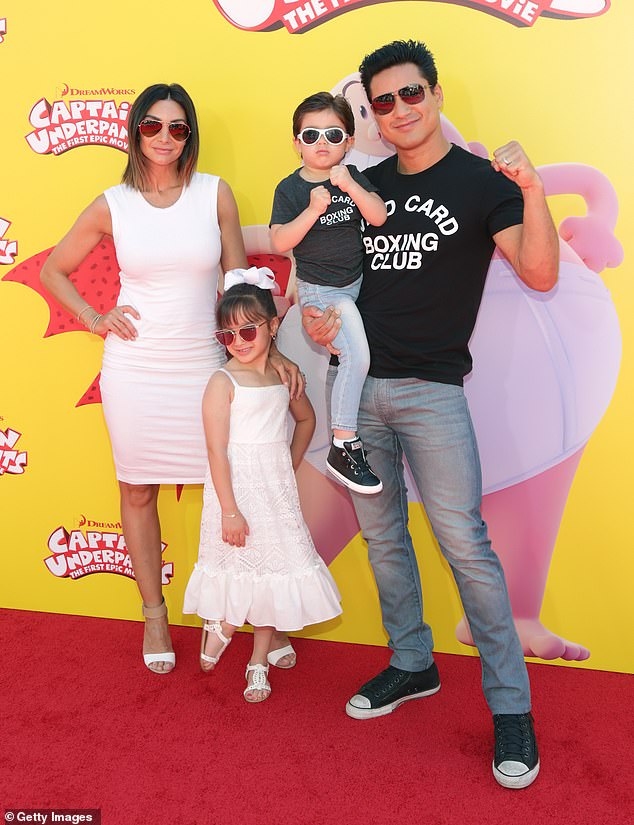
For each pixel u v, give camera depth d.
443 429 2.23
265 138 2.72
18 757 2.21
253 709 2.47
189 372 2.61
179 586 3.05
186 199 2.55
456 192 2.16
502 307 2.62
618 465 2.62
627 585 2.67
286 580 2.41
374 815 1.98
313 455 2.85
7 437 3.08
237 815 1.98
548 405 2.64
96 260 2.90
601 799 2.03
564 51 2.45
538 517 2.70
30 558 3.16
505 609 2.23
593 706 2.48
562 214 2.54
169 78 2.75
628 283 2.53
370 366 2.31
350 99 2.62
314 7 2.60
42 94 2.84
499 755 2.12
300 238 2.30
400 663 2.51
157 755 2.22
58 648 2.87
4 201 2.92
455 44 2.52
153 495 2.79
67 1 2.77
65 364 2.99
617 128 2.46
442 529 2.26
